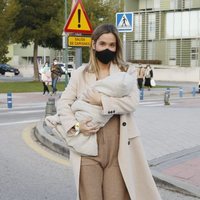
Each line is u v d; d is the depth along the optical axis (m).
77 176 3.89
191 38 59.16
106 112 3.79
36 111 18.03
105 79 3.87
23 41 40.81
